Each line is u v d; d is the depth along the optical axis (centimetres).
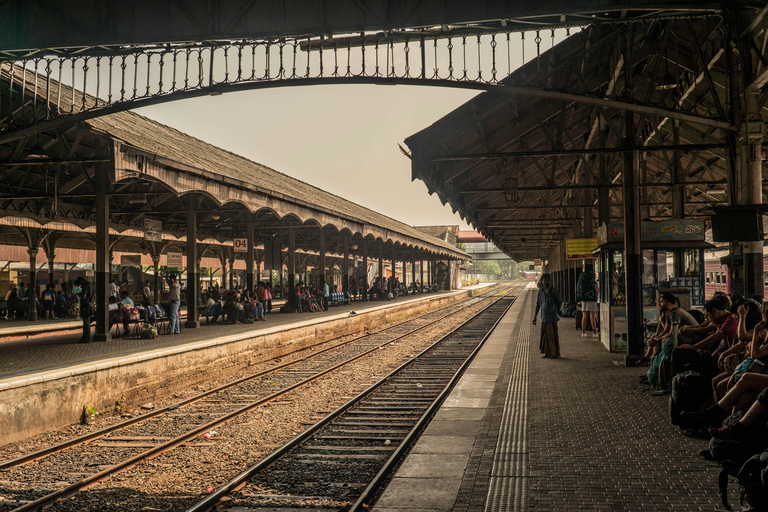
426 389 1197
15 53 926
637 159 1198
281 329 1761
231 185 1652
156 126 2003
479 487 531
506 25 853
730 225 902
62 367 982
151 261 3697
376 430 859
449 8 815
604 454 606
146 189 1875
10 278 3278
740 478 417
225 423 923
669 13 867
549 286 1375
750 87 919
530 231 3538
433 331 2616
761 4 852
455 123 1102
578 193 2458
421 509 496
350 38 940
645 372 1112
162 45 907
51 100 1288
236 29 852
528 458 607
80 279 1495
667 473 540
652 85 1137
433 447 698
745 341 653
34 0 887
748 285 899
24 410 846
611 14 898
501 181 1730
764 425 464
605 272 1498
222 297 2734
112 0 877
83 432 898
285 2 845
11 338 1862
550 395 930
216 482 644
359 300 4291
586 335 1834
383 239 3250
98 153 1421
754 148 929
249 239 2503
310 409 1018
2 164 1339
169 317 1741
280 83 873
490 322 2956
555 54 1088
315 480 643
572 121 1550
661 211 2564
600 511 457
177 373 1218
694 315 928
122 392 1049
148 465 711
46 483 652
